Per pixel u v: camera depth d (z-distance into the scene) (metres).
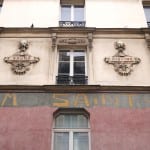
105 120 13.78
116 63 15.78
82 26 17.42
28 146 13.03
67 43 16.64
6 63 15.77
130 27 17.53
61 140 13.49
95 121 13.75
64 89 14.70
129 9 18.52
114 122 13.73
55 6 18.61
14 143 13.09
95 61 15.92
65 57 16.59
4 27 16.98
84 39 16.75
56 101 14.40
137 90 14.78
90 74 15.45
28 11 18.28
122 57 16.00
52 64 15.77
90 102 14.38
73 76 15.62
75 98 14.52
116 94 14.67
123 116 13.91
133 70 15.54
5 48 16.41
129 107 14.22
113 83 15.09
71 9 19.03
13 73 15.39
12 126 13.59
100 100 14.45
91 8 18.56
